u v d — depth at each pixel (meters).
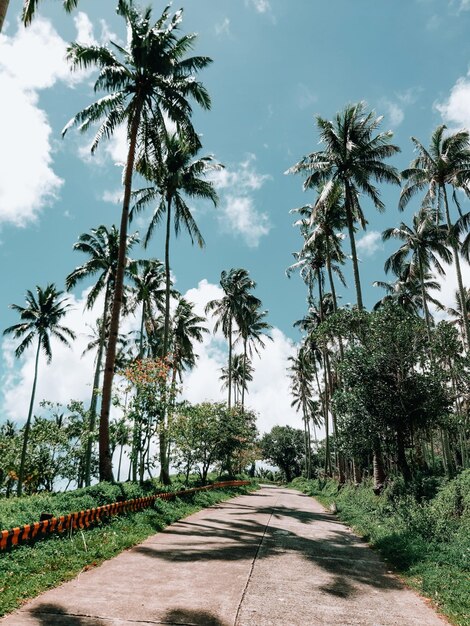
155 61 17.34
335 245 31.75
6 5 7.75
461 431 18.02
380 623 5.25
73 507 10.51
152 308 37.41
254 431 48.62
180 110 17.92
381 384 17.80
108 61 16.81
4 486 39.03
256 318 53.19
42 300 37.59
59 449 35.06
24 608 5.19
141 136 18.52
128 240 32.03
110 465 14.99
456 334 17.81
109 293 33.38
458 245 26.78
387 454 21.20
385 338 17.89
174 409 20.66
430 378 17.11
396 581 7.37
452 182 24.59
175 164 25.22
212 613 5.27
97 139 17.64
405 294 38.53
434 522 11.12
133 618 5.00
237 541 10.34
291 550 9.52
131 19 17.25
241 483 39.03
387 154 24.45
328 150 25.30
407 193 27.55
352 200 25.53
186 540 10.17
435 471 22.53
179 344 39.97
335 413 19.83
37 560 6.91
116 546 8.68
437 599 6.21
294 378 62.88
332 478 39.19
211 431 27.59
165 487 19.94
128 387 19.06
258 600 5.85
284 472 83.69
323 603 5.89
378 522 13.95
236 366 57.66
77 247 31.41
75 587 6.08
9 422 48.47
